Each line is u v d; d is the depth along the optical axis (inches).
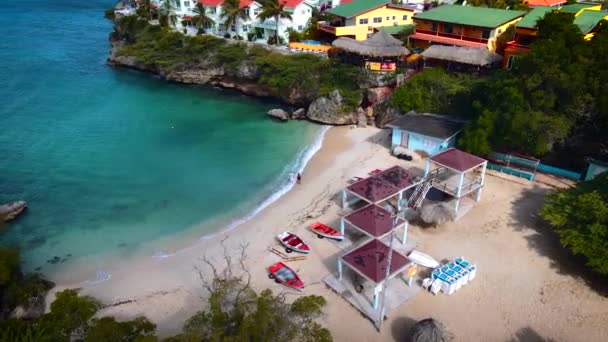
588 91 1691.7
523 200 1638.8
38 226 1614.2
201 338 889.5
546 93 1723.7
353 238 1471.5
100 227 1609.3
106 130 2486.5
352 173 1947.6
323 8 3838.6
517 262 1325.0
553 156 1892.2
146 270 1378.0
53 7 6609.3
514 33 2422.5
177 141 2357.3
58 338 887.7
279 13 3068.4
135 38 3875.5
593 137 1796.3
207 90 3260.3
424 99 2317.9
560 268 1291.8
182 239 1535.4
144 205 1750.7
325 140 2352.4
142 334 914.7
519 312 1145.4
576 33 1846.7
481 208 1605.6
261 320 884.6
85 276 1358.3
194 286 1295.5
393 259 1184.8
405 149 2096.5
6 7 6392.7
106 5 7071.9
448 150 1678.2
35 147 2249.0
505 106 1792.6
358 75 2566.4
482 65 2277.3
